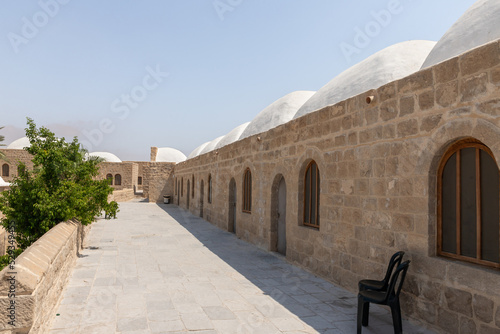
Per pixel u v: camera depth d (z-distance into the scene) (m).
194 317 4.99
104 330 4.48
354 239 6.13
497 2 5.14
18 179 8.13
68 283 6.56
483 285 3.88
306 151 7.80
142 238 12.26
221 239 12.24
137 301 5.64
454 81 4.29
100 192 9.75
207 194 18.14
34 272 3.57
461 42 5.22
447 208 4.61
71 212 8.12
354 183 6.14
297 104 12.39
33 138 8.42
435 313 4.48
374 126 5.66
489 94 3.86
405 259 4.99
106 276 7.15
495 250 4.02
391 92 5.32
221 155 15.15
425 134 4.71
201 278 7.11
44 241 5.10
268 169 10.04
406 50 7.64
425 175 4.70
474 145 4.26
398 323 4.27
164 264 8.34
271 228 9.86
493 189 4.06
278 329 4.61
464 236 4.38
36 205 7.61
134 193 41.84
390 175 5.31
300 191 8.21
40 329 3.71
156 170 32.56
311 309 5.36
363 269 5.88
